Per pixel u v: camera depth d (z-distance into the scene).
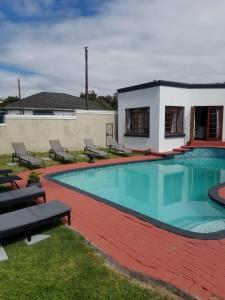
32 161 10.54
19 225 4.06
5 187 7.73
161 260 3.76
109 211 5.84
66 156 12.27
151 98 15.46
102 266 3.50
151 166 13.22
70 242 4.20
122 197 8.45
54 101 30.11
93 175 11.38
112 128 18.23
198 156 15.93
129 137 17.36
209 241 4.36
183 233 4.64
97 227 4.95
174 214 6.88
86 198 6.83
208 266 3.60
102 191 9.11
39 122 14.95
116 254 3.94
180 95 16.00
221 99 16.25
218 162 14.41
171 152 15.32
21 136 14.41
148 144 15.97
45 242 4.20
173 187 9.73
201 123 18.62
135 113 17.12
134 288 3.05
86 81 23.36
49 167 11.19
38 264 3.55
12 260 3.66
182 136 16.50
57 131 15.67
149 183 10.25
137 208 7.38
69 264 3.55
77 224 5.10
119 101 17.86
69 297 2.90
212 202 7.32
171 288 3.03
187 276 3.36
